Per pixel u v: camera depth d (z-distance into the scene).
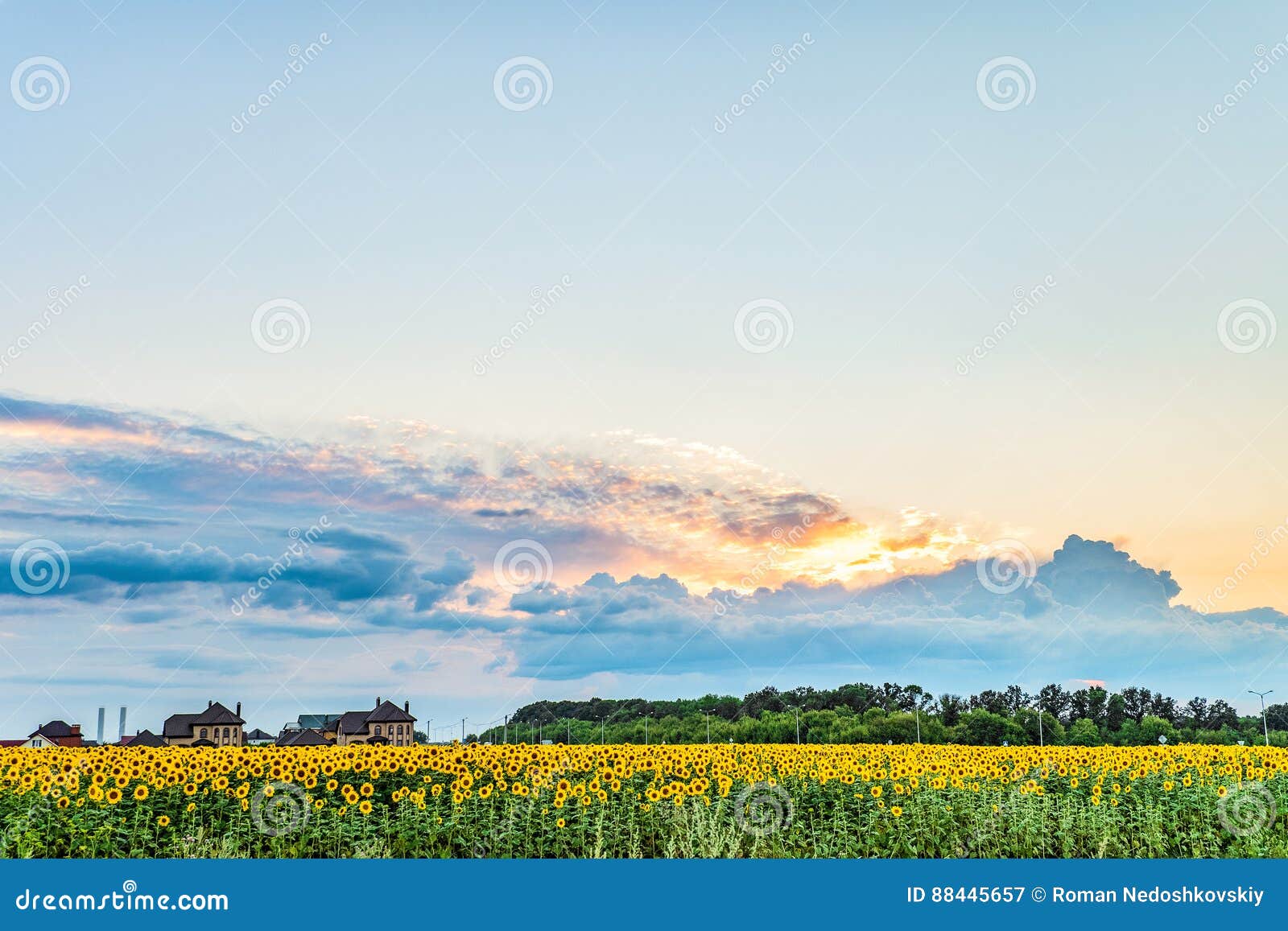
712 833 16.86
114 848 16.75
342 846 17.42
